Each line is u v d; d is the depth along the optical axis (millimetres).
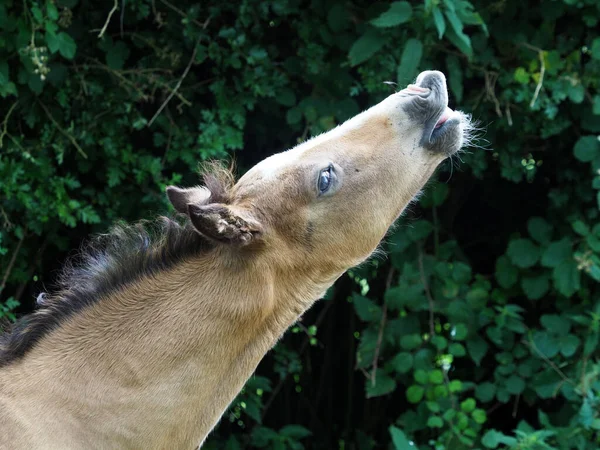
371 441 5195
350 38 4309
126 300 2494
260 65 4305
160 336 2436
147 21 4406
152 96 4262
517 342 4742
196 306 2480
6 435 2223
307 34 4285
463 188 5102
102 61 4316
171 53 4316
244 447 4645
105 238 2734
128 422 2359
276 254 2570
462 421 4316
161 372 2412
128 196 4379
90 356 2400
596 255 4398
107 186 4336
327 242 2660
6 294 4574
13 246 4277
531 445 4109
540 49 4328
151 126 4395
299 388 5484
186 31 4234
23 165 4090
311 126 4359
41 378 2354
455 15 3863
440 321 4887
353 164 2686
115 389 2367
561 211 4688
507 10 4418
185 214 2641
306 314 5402
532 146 4730
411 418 4496
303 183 2607
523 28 4426
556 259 4422
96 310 2488
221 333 2482
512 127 4562
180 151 4340
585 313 4555
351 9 4273
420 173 2805
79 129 4203
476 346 4531
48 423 2283
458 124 2850
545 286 4531
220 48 4281
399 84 3951
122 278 2525
